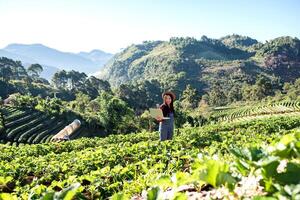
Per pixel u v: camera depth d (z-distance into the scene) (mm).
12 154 15008
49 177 8062
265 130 17453
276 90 160250
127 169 6727
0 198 3820
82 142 19375
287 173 2135
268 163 2180
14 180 8336
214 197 2619
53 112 83250
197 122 73812
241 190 2449
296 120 22281
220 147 9234
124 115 80188
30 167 9320
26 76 177750
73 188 2414
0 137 63812
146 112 84125
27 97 88438
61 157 11375
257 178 2463
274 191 2170
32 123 74938
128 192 5066
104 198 5594
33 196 4527
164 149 9594
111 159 9336
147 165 7453
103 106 80188
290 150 2521
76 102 109062
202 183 3223
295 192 1915
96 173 6777
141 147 10773
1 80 129750
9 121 75438
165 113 12320
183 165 7039
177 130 21469
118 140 20266
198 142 11758
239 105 138000
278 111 92938
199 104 146125
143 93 133750
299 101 106000
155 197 2336
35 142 64375
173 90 189250
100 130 82938
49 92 148250
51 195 2361
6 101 90875
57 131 73625
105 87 170750
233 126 21500
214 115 114688
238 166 2584
